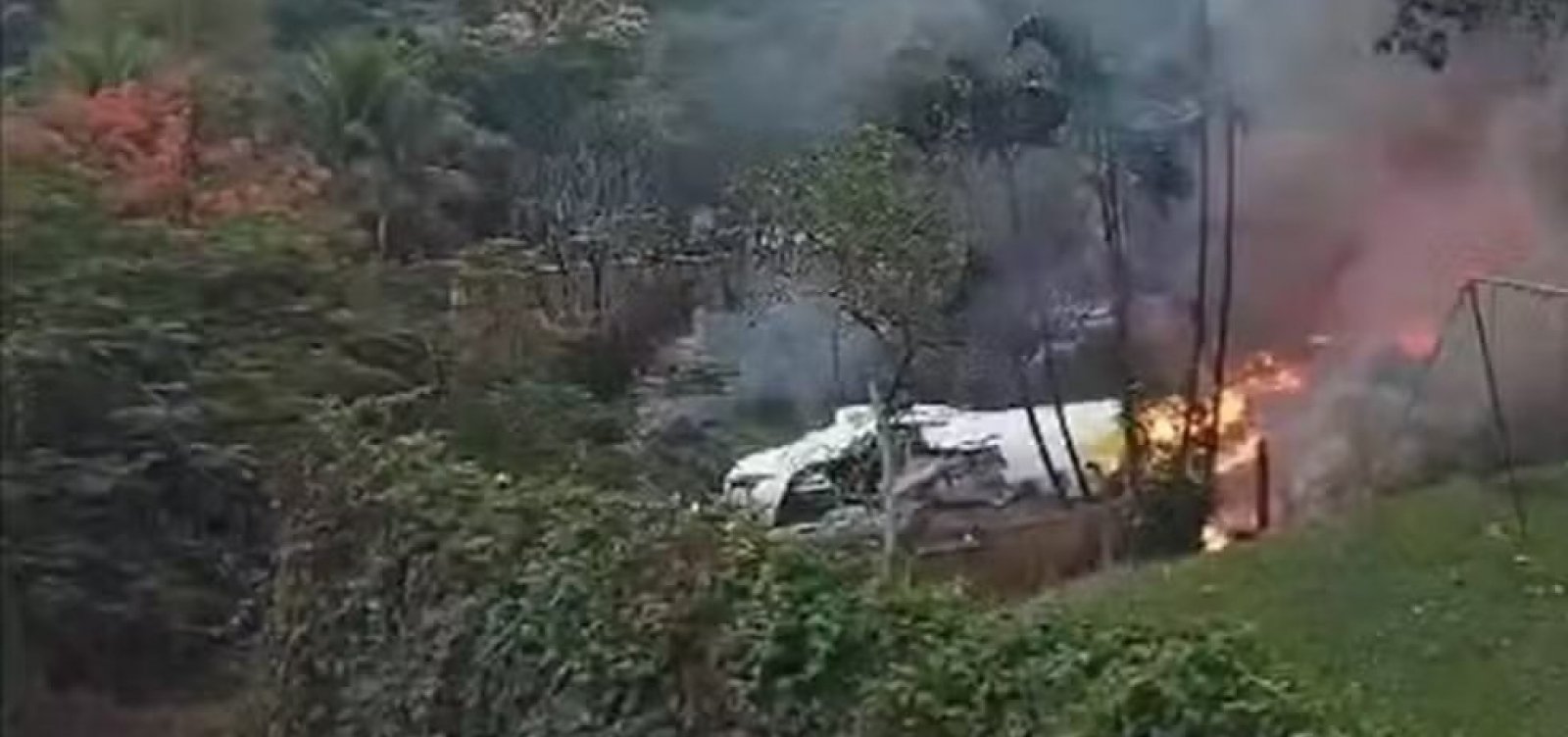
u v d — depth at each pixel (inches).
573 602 274.1
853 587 245.9
